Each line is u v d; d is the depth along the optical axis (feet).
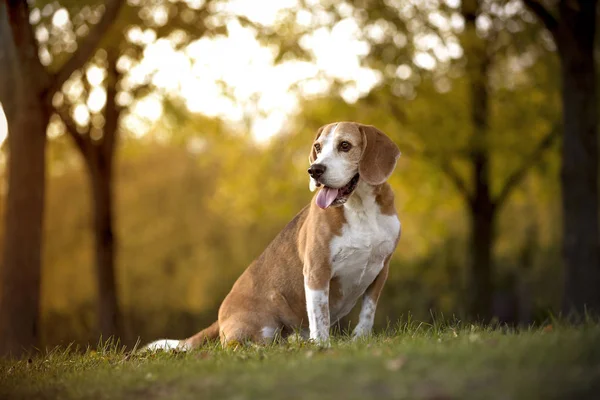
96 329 42.01
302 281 19.47
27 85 29.91
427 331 17.42
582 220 36.09
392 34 39.78
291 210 51.60
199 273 86.22
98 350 20.10
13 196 30.19
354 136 18.19
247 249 85.97
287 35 40.98
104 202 41.55
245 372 12.66
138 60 38.88
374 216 18.24
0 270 33.68
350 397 10.14
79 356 19.39
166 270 87.86
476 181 44.86
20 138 30.09
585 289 35.86
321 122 43.73
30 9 32.14
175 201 91.09
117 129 41.60
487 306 44.88
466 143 41.70
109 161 41.55
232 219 84.79
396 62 39.37
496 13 42.57
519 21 41.91
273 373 12.04
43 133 30.40
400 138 42.45
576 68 36.11
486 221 45.06
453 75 41.52
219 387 11.75
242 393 11.10
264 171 50.47
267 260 20.22
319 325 18.26
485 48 41.83
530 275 66.33
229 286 76.54
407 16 40.65
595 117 36.45
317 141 18.57
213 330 20.75
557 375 10.12
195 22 37.73
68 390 13.50
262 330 19.69
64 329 70.23
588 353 11.11
